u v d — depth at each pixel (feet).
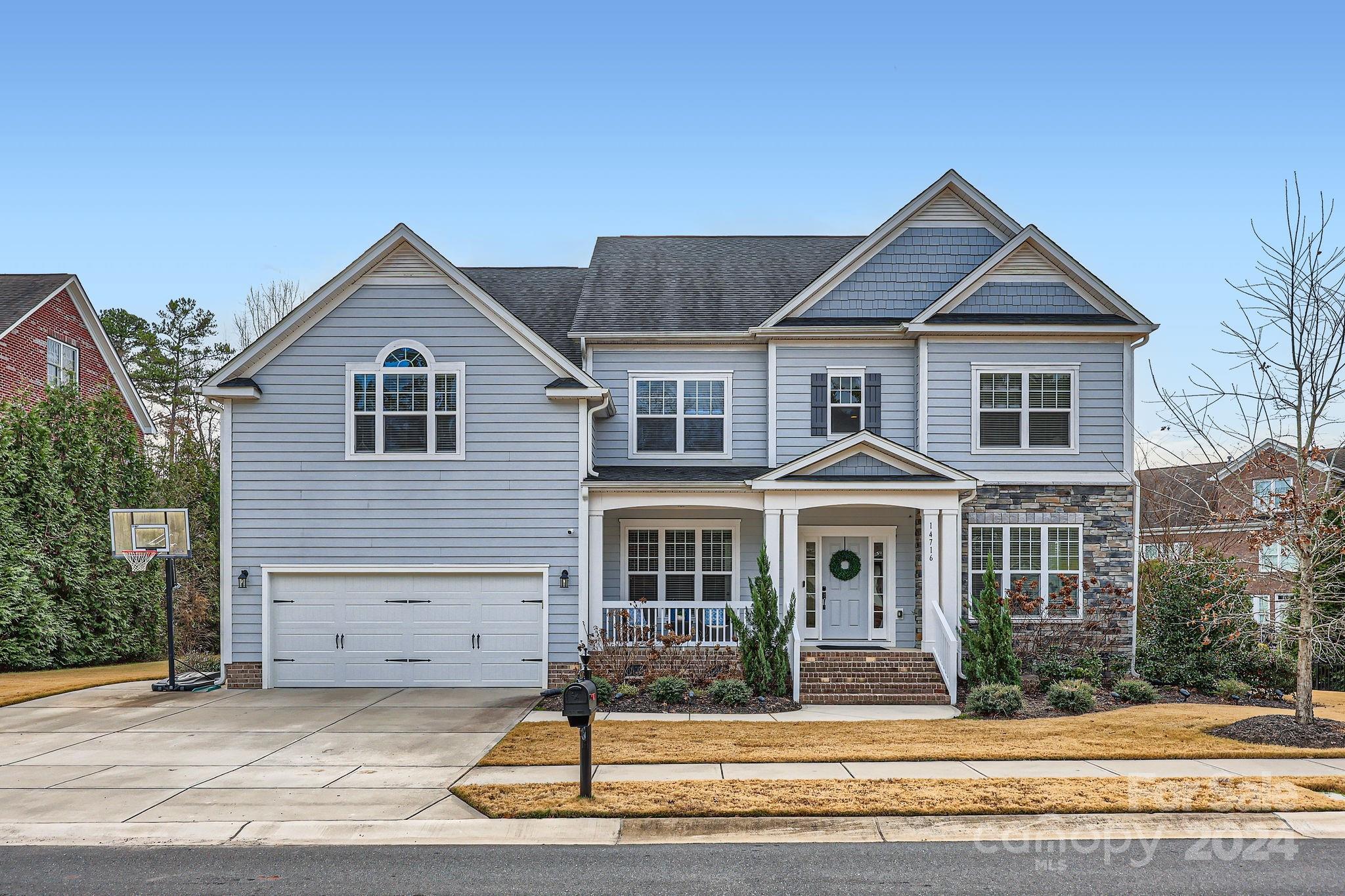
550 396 57.93
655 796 31.89
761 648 55.01
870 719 48.91
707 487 58.70
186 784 34.73
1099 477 62.44
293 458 58.08
